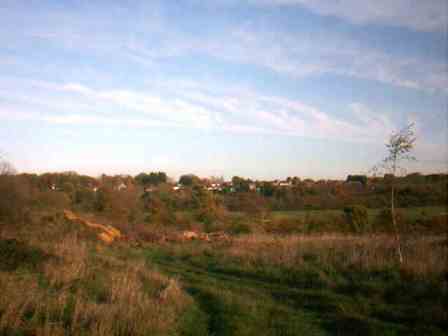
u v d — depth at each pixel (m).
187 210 42.72
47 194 32.06
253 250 15.00
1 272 8.63
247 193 50.38
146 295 7.76
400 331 6.67
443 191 31.25
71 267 9.61
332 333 6.77
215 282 10.61
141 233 23.55
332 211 36.06
